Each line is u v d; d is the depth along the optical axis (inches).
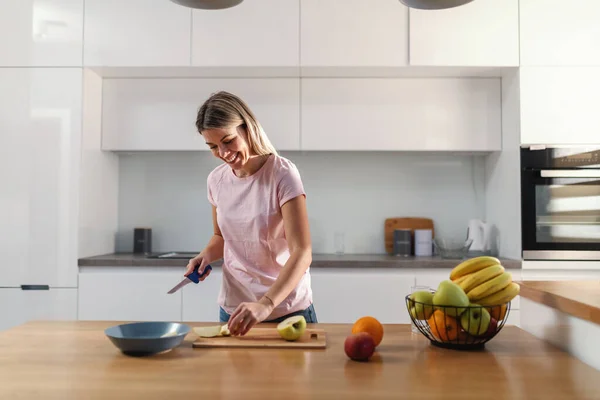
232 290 70.5
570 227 113.0
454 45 114.8
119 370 40.9
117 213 136.4
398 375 39.7
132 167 136.9
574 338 47.3
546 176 112.1
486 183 133.4
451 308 45.4
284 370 40.9
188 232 136.4
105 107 124.3
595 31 114.0
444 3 61.2
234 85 123.4
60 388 36.5
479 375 39.8
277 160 64.7
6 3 117.1
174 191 136.7
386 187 135.3
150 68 117.6
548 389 36.5
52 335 52.8
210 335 51.4
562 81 113.9
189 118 123.6
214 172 70.9
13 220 114.7
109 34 116.6
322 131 122.1
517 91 114.4
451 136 122.0
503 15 114.9
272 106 122.7
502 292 47.0
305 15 116.1
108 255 125.2
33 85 116.1
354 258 119.3
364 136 122.0
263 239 65.8
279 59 115.7
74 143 115.0
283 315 65.9
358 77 122.6
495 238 127.1
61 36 116.6
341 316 111.7
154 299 112.8
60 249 114.0
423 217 134.8
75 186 114.3
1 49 116.7
